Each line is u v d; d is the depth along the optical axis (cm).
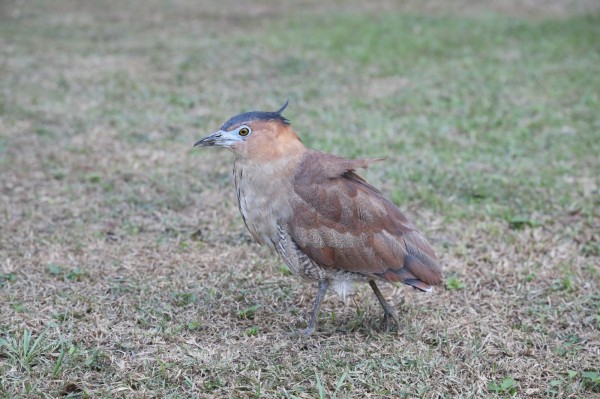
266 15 3084
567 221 1245
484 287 1040
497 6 3259
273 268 1084
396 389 790
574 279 1048
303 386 787
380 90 2016
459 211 1271
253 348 866
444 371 827
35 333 886
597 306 976
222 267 1088
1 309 940
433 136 1655
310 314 963
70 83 2053
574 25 2814
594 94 1953
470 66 2244
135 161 1512
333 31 2714
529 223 1227
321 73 2180
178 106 1875
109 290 1007
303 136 1642
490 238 1180
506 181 1391
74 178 1429
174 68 2230
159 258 1113
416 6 3278
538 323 941
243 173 885
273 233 883
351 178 902
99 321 915
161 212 1284
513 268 1088
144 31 2747
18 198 1328
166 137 1662
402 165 1484
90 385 778
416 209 1291
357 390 785
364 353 857
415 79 2114
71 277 1038
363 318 945
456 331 919
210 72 2191
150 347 860
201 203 1323
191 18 3006
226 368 812
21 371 798
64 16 2981
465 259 1112
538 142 1605
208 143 877
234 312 957
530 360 854
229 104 1894
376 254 865
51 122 1745
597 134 1642
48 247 1138
